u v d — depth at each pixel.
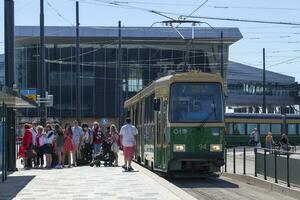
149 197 14.20
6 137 20.91
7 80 22.86
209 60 83.25
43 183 18.03
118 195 14.70
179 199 13.79
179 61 82.38
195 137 21.09
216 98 21.48
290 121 61.66
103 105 81.12
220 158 21.16
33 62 80.00
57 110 80.31
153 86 23.83
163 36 79.25
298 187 16.83
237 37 79.88
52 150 25.28
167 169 21.14
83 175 20.94
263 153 20.48
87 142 27.03
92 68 81.12
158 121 22.66
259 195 17.05
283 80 115.50
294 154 17.11
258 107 111.88
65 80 80.75
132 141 23.03
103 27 79.38
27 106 24.45
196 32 79.75
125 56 81.44
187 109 21.28
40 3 32.84
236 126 60.53
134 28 79.88
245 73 112.75
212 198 16.28
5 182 18.39
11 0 23.02
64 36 77.69
